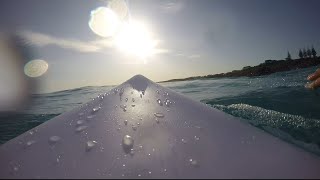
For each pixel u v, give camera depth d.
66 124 0.99
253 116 2.12
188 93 4.69
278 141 0.86
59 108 4.26
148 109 1.09
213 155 0.75
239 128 0.92
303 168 0.71
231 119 1.01
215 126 0.93
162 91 1.34
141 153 0.77
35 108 4.29
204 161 0.73
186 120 0.98
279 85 4.17
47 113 3.71
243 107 2.55
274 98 3.01
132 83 1.45
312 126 1.79
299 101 2.72
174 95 1.29
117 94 1.29
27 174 0.71
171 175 0.67
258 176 0.67
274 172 0.68
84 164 0.73
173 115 1.02
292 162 0.73
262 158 0.74
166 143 0.82
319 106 2.45
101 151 0.79
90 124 0.97
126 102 1.18
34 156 0.79
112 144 0.82
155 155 0.76
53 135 0.91
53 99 5.59
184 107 1.12
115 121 0.98
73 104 4.76
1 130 2.72
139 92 1.32
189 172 0.68
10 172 0.72
